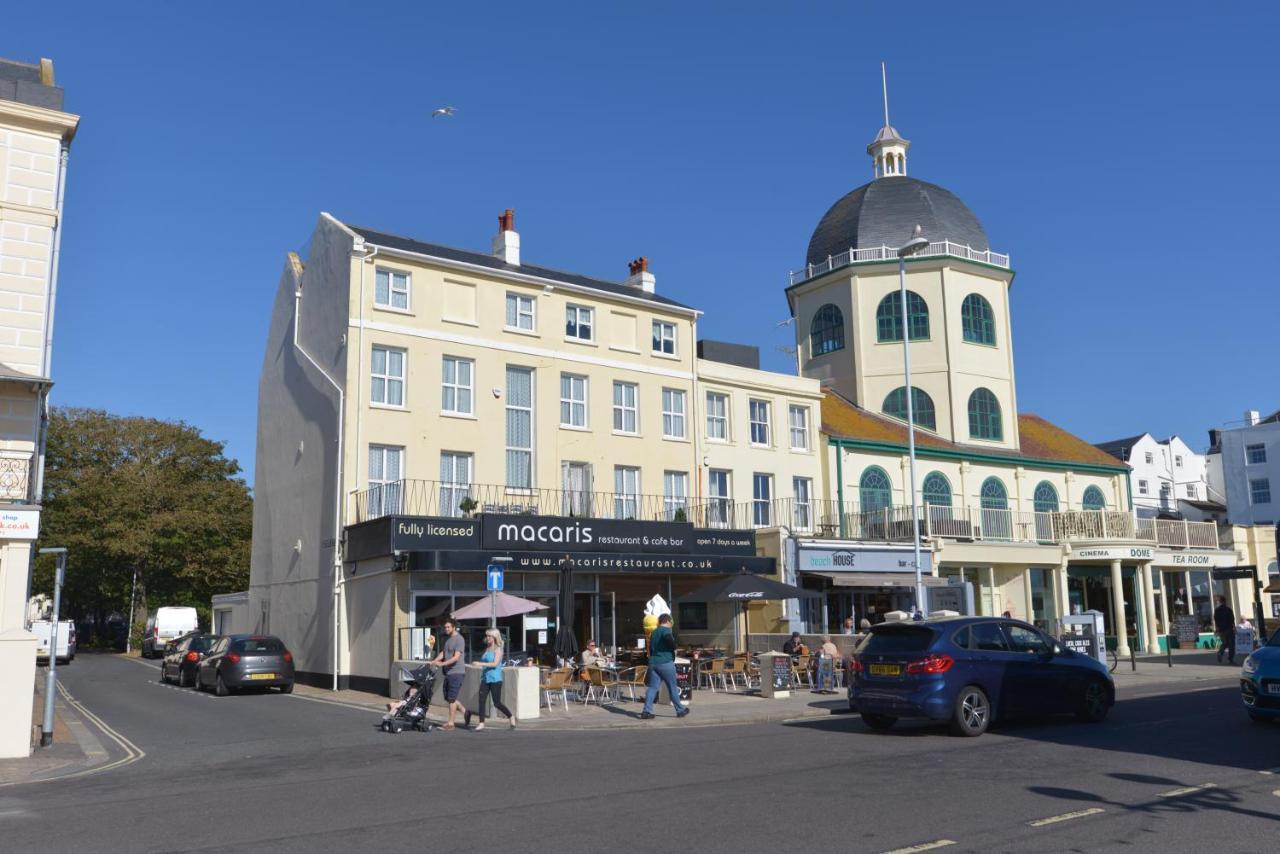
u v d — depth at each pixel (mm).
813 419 34594
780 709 18078
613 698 20672
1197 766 10383
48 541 47562
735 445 32344
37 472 21609
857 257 40375
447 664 16422
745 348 35625
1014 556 34875
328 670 25547
